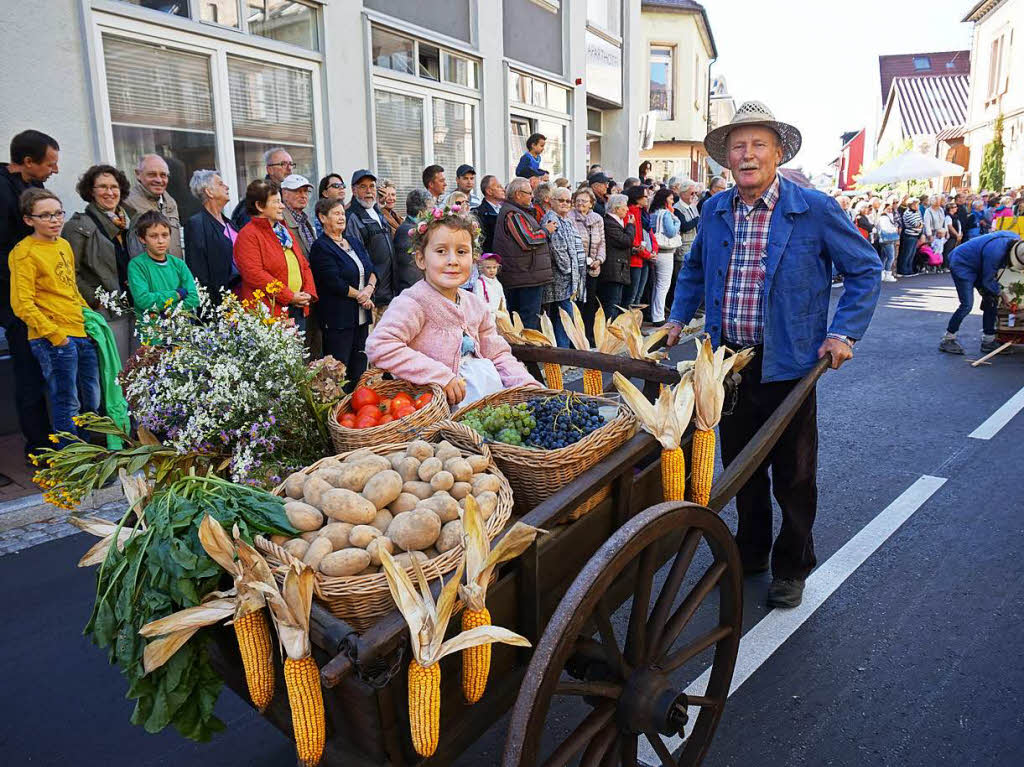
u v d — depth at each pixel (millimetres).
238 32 6559
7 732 2518
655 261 9539
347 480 1657
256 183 4809
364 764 1443
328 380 2545
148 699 1679
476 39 9625
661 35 23016
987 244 7828
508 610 1670
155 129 6074
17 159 4508
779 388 2992
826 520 4031
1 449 5094
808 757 2332
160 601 1585
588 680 1899
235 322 2344
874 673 2738
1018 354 8164
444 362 2826
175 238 5352
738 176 2850
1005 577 3396
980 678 2697
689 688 2664
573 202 7957
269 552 1537
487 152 10086
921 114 38062
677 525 1834
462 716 1584
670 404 2059
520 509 2076
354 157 7879
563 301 7535
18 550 3793
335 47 7512
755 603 3230
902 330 9984
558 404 2264
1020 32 24875
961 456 4957
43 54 5207
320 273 5418
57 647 2994
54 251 4352
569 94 12328
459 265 2812
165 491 1759
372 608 1482
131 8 5680
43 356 4379
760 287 2936
